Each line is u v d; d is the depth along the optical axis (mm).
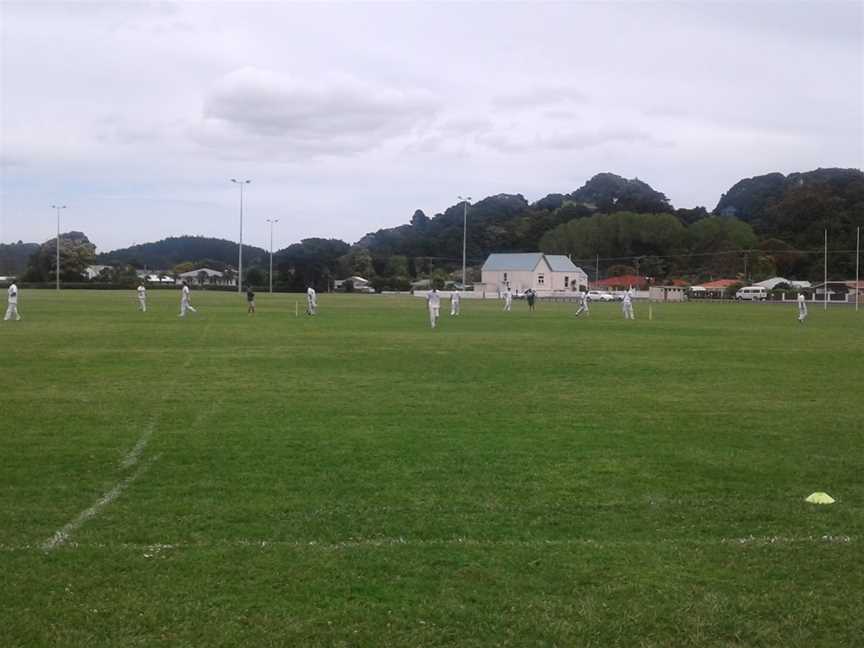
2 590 5668
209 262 184125
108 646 4863
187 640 4949
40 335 29141
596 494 8328
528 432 11609
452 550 6543
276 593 5641
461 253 173250
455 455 10070
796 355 24016
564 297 111125
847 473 9336
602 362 21469
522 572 6078
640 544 6742
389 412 13234
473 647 4918
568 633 5102
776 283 120125
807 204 148250
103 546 6582
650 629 5176
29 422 12133
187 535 6895
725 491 8523
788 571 6152
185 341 27031
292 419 12531
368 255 150875
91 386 16078
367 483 8680
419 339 28953
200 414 12922
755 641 5047
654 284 139000
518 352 24156
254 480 8781
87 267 131875
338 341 27672
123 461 9633
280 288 123750
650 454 10250
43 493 8234
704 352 24859
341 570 6078
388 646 4918
